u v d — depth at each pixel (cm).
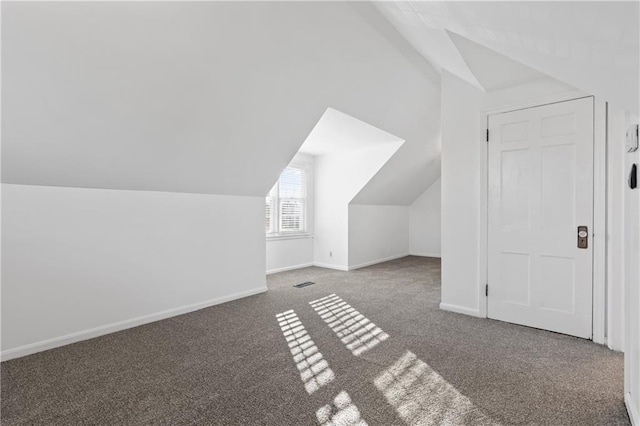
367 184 558
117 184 283
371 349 243
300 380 199
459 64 259
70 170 250
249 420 161
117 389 189
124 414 166
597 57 102
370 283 473
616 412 163
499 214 298
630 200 165
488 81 276
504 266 297
